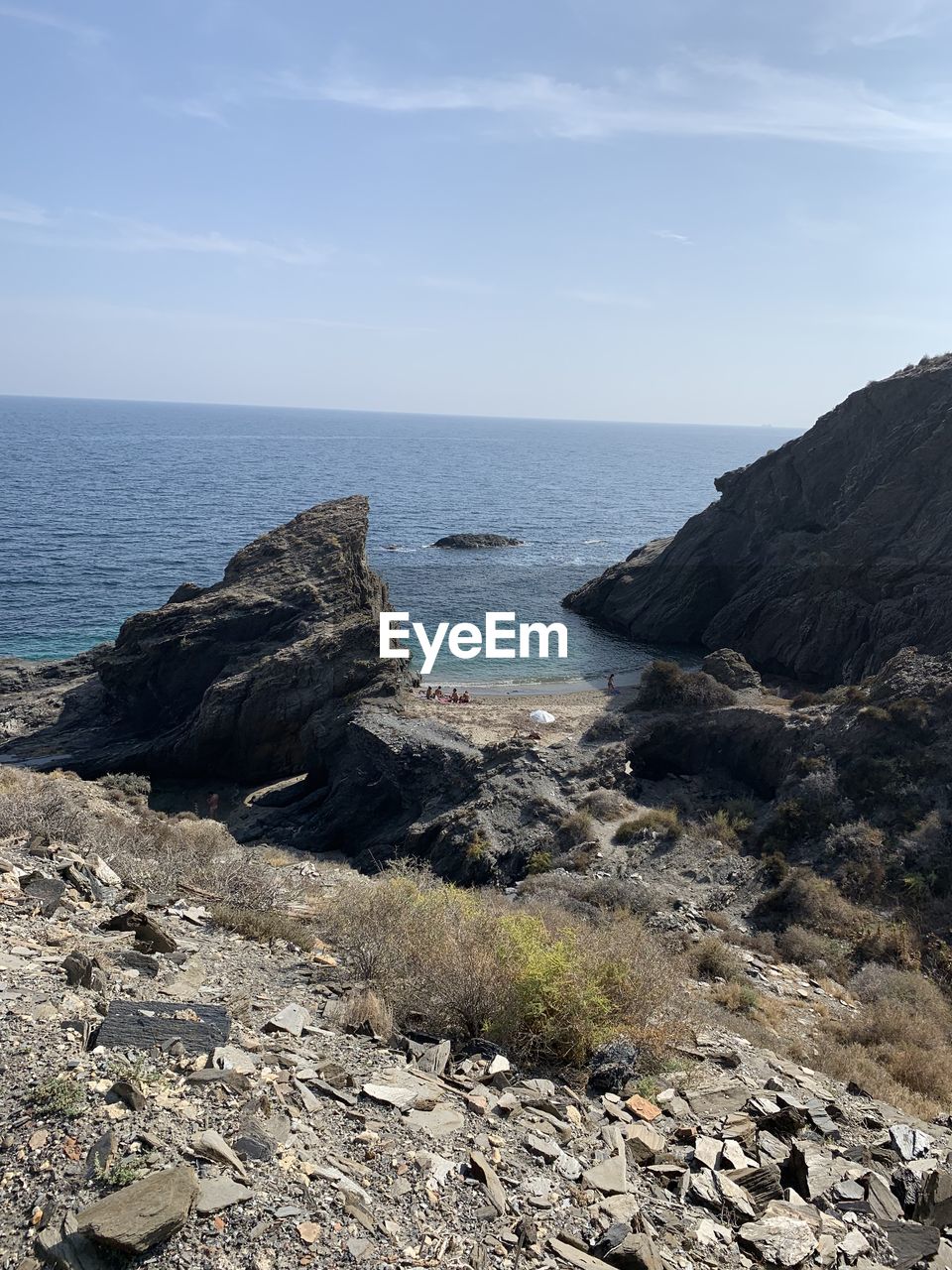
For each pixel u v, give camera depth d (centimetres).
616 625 7462
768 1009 1602
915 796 2734
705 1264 585
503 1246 545
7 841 1270
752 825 2995
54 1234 455
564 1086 835
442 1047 845
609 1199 630
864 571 5469
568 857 2884
